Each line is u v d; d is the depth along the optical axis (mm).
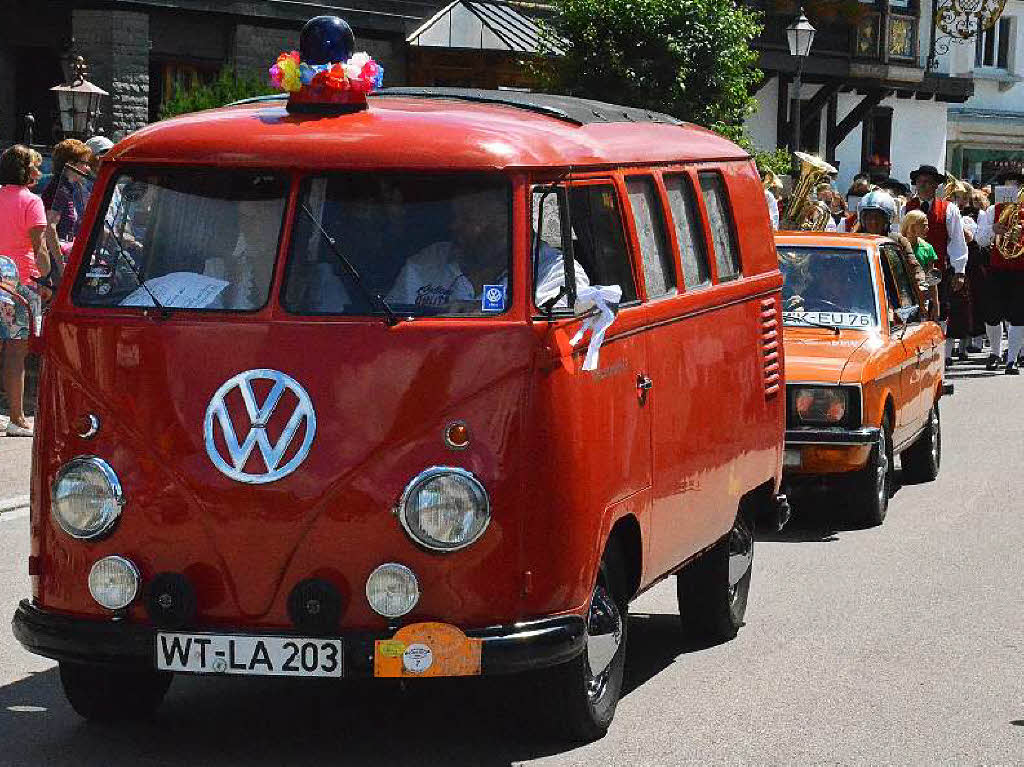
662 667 10000
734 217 10516
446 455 7516
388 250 7730
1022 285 26891
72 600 7781
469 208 7746
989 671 9961
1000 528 14594
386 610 7500
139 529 7656
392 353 7543
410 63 31047
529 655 7543
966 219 27578
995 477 17375
